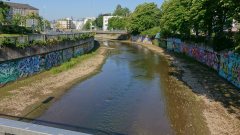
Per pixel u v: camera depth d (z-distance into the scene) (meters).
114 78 35.97
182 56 59.00
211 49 41.31
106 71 41.25
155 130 18.50
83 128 18.70
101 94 27.55
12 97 24.47
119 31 142.00
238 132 17.77
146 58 58.03
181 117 20.84
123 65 47.78
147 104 24.25
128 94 27.75
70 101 24.75
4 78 27.86
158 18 105.88
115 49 78.62
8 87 27.47
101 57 58.06
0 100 23.33
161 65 47.56
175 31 65.44
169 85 31.67
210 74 37.41
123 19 164.88
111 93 28.08
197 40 53.00
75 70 40.28
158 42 87.94
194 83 32.06
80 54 56.75
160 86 31.30
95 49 74.44
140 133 18.03
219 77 35.03
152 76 37.53
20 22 95.25
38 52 34.59
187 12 45.50
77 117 20.72
